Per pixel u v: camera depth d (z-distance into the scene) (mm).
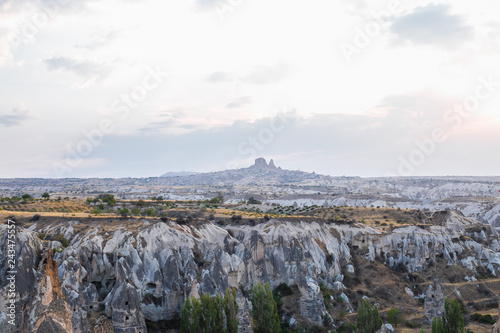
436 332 82062
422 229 151750
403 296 124375
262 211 188625
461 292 129375
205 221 127875
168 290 95438
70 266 86375
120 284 81750
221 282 97125
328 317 103938
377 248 145625
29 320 38000
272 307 86375
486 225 177250
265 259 121312
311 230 136625
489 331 101625
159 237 106500
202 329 76562
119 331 76625
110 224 112438
